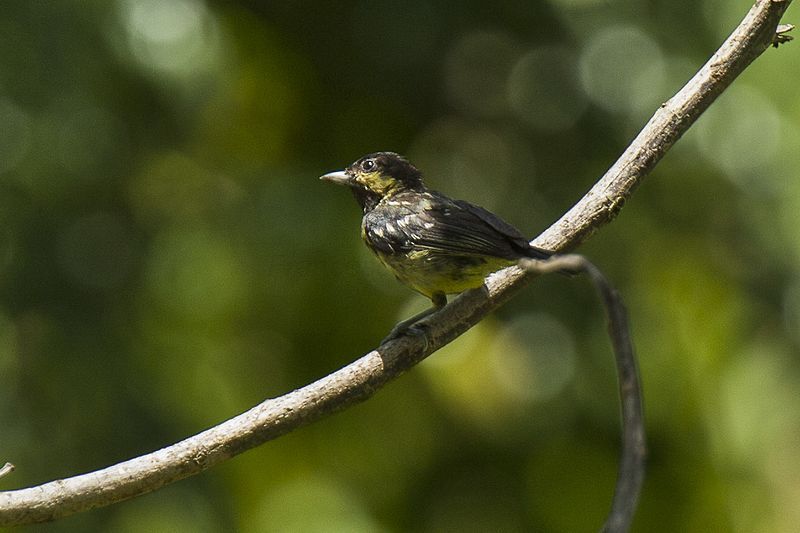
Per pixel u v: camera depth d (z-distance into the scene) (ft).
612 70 40.45
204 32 37.11
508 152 42.52
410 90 42.50
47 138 34.06
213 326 42.91
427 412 43.83
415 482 44.78
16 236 34.68
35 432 34.40
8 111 33.32
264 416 21.16
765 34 23.81
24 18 32.91
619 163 24.48
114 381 35.40
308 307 43.19
